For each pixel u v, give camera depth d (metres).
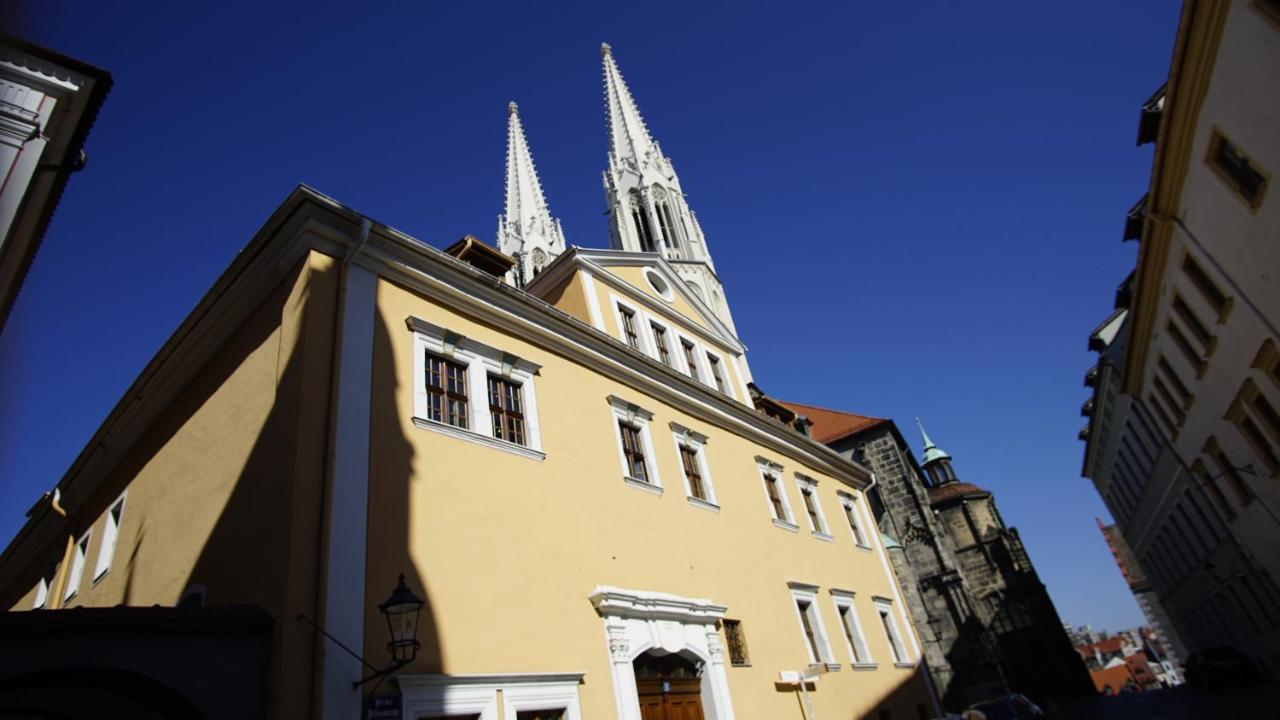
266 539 9.57
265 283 12.17
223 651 8.15
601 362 16.64
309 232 11.59
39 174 8.29
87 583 15.27
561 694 11.12
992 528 49.53
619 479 15.30
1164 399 28.92
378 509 10.17
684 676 14.34
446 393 12.63
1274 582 26.88
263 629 8.59
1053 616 45.97
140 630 7.64
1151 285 24.05
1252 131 15.16
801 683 16.89
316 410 10.24
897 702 21.09
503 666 10.52
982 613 38.47
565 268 19.72
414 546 10.38
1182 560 41.62
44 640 7.05
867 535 25.78
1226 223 17.75
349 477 10.01
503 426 13.43
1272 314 17.41
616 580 13.58
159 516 12.95
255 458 10.67
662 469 16.92
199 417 12.92
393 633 8.97
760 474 21.02
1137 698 37.84
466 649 10.19
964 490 51.72
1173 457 32.84
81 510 17.39
